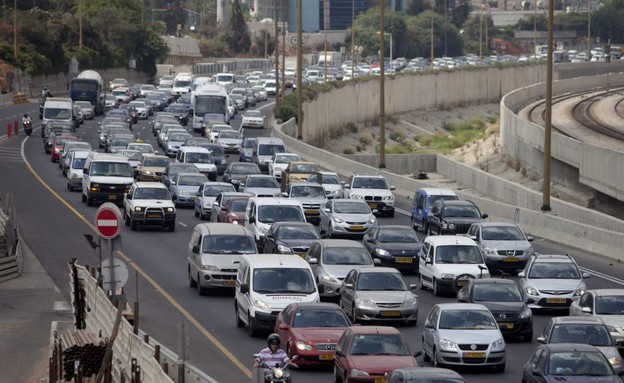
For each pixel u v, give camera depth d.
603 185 165.25
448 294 102.06
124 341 68.81
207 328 86.38
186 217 151.50
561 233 137.12
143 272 110.19
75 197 163.75
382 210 156.75
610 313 80.38
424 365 74.81
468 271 100.19
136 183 143.00
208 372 71.69
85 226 137.75
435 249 102.81
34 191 168.88
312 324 74.81
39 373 75.38
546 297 93.62
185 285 104.56
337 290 96.12
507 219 148.38
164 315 90.62
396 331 68.56
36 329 87.88
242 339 82.62
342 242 101.75
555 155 192.75
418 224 143.12
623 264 122.19
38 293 100.75
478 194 195.50
